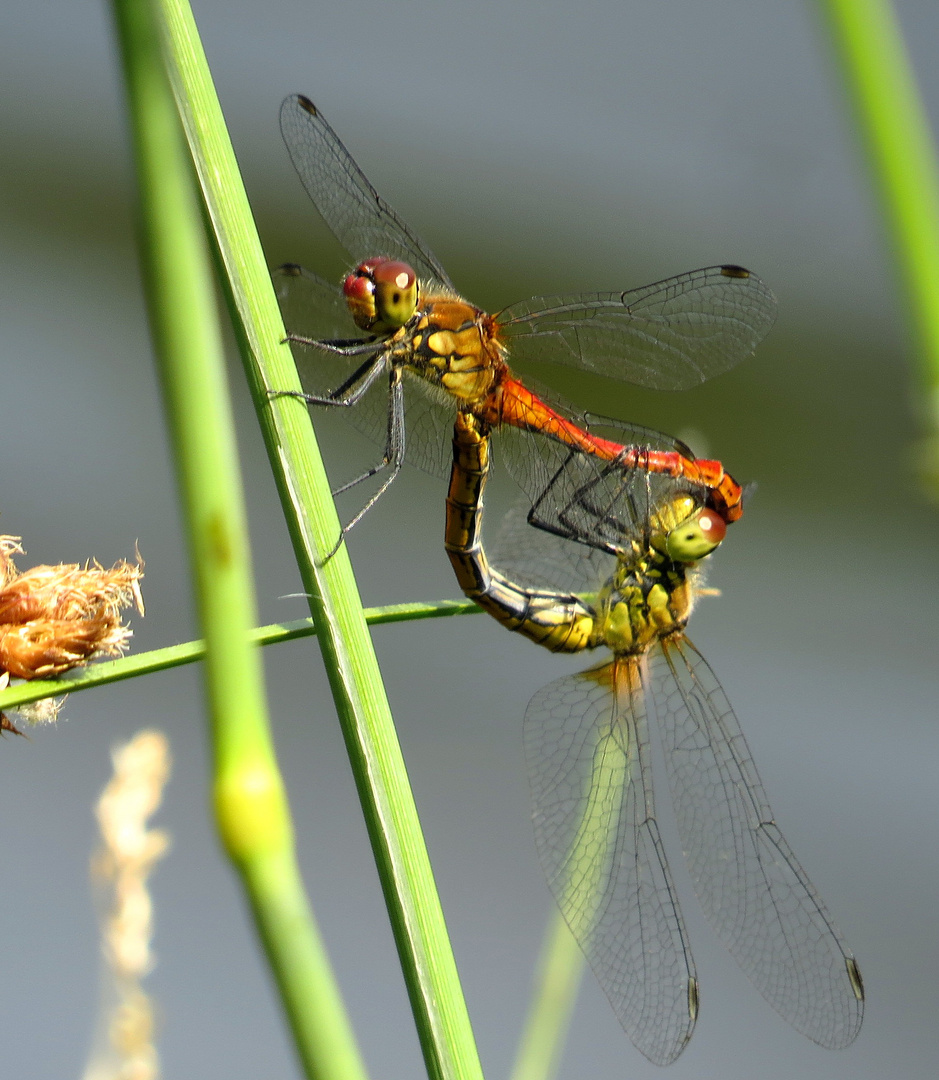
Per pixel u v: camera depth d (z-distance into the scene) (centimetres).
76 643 128
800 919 131
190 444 78
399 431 131
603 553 132
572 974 129
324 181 131
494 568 131
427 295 131
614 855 131
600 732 132
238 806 79
